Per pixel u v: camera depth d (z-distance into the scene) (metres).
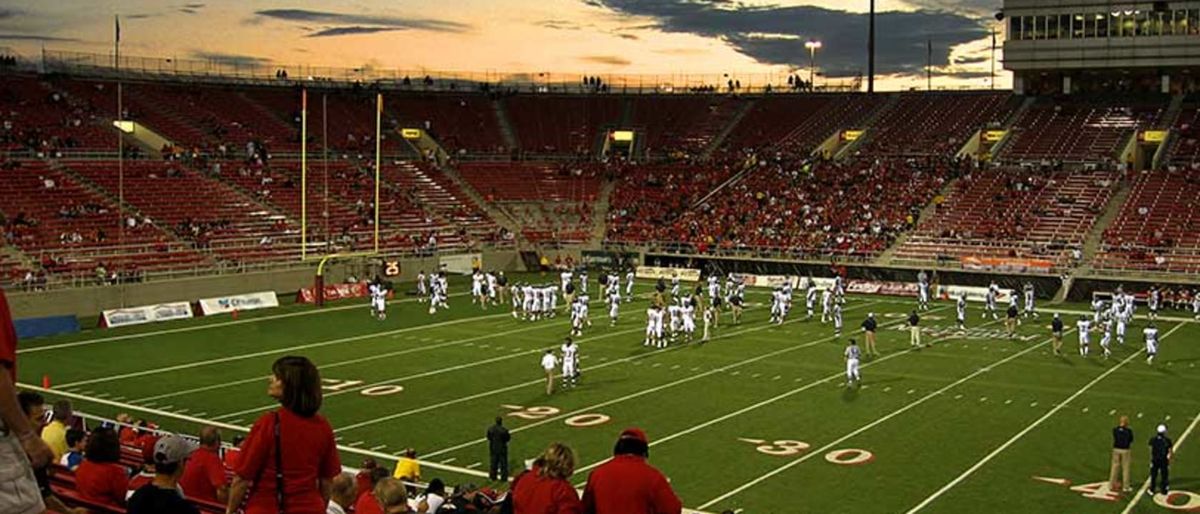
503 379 28.70
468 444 21.89
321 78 73.31
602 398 26.30
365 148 64.62
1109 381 28.62
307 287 47.28
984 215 54.66
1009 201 55.50
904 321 40.50
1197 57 61.94
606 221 61.69
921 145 65.50
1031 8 65.75
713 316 39.09
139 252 44.72
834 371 29.92
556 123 73.19
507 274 56.28
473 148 68.94
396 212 57.06
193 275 43.69
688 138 71.88
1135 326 39.59
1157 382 28.50
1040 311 43.72
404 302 45.44
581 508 6.72
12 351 3.64
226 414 24.56
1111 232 50.56
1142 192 53.69
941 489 18.72
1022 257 50.00
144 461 12.88
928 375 29.36
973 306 45.47
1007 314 38.12
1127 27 63.44
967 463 20.42
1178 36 62.28
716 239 57.50
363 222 54.78
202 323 39.06
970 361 31.64
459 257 55.00
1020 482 19.14
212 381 28.33
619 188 65.00
